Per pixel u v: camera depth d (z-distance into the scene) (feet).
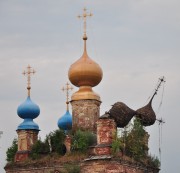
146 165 475.72
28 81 504.43
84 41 492.13
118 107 460.55
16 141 507.30
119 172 443.73
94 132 477.77
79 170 449.06
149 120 478.18
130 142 465.88
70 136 463.83
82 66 484.33
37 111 497.05
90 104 483.10
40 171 463.83
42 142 474.49
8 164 475.31
